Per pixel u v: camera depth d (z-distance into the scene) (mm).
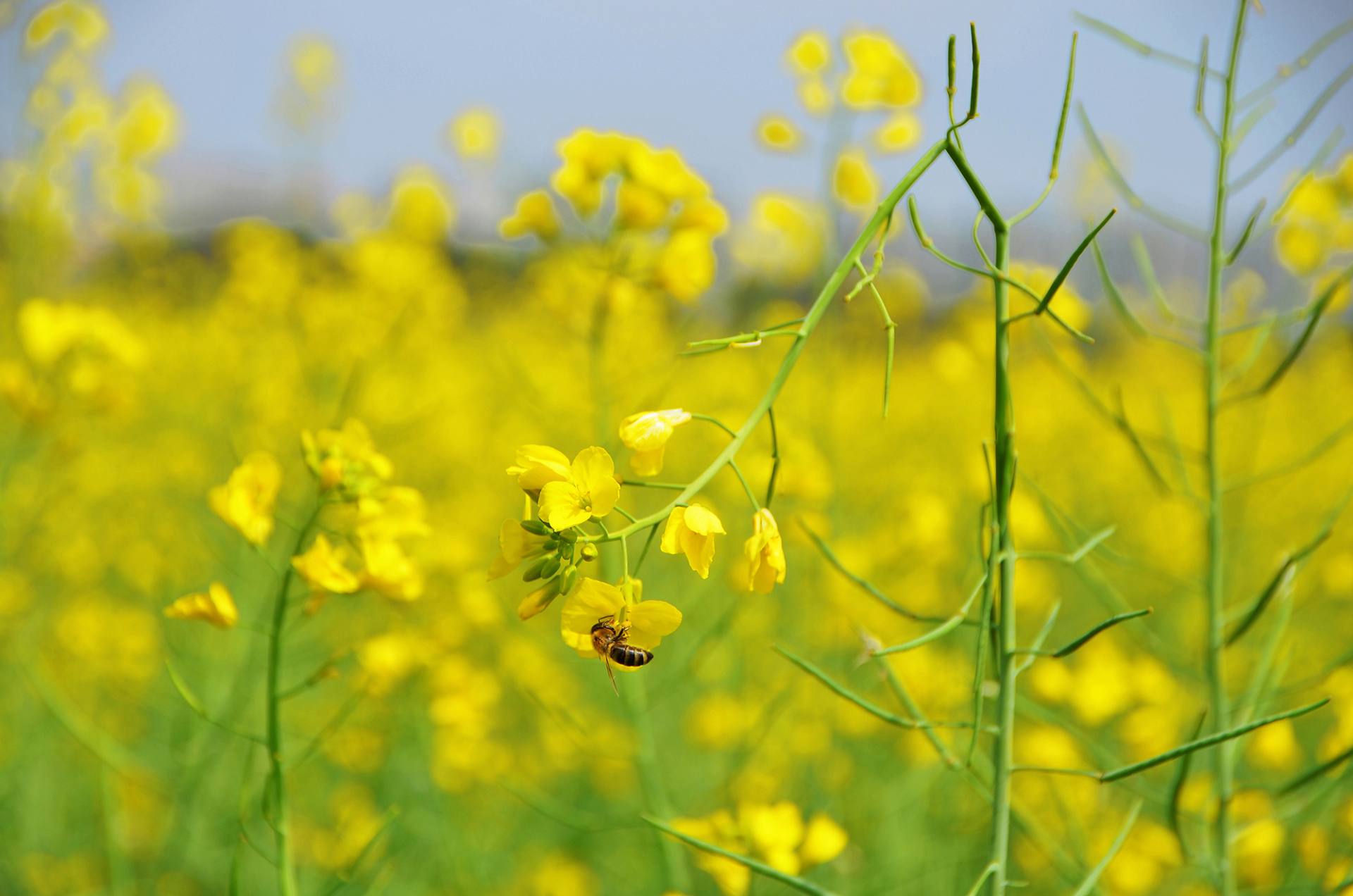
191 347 2984
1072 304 1243
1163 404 917
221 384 2600
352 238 2781
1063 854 896
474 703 1317
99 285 3359
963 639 1224
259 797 1317
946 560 1659
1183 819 935
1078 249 763
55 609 1676
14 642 1427
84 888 1292
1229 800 886
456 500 2189
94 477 2045
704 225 1033
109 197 2355
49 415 1201
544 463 759
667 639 1490
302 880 1265
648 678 1341
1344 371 3389
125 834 1275
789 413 1940
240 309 2553
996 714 812
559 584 760
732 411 1876
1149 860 1088
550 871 1341
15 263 2035
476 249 2586
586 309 1164
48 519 1661
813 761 1332
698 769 1438
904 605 1530
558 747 1442
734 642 1480
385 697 1310
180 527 1855
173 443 2363
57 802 1435
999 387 790
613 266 1032
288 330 2400
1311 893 918
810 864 906
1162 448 916
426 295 2277
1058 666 1221
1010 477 792
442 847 1329
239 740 1269
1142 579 2088
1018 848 1160
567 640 761
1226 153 875
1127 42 864
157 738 1376
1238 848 959
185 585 1711
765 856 901
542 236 1029
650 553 1693
